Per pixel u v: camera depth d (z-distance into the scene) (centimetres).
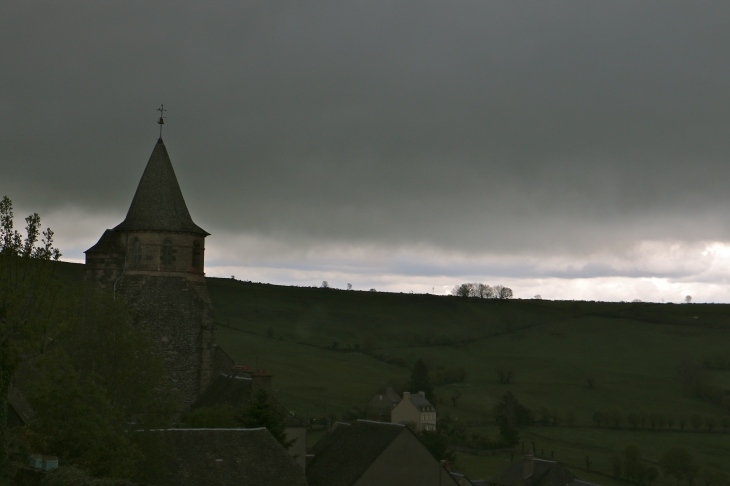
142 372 6700
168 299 9206
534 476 11606
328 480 7675
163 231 9288
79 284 6881
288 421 8212
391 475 7538
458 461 14438
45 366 6197
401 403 16900
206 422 7638
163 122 9731
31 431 5612
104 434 5519
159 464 6194
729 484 14650
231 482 6334
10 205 5728
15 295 5403
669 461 14738
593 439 17762
